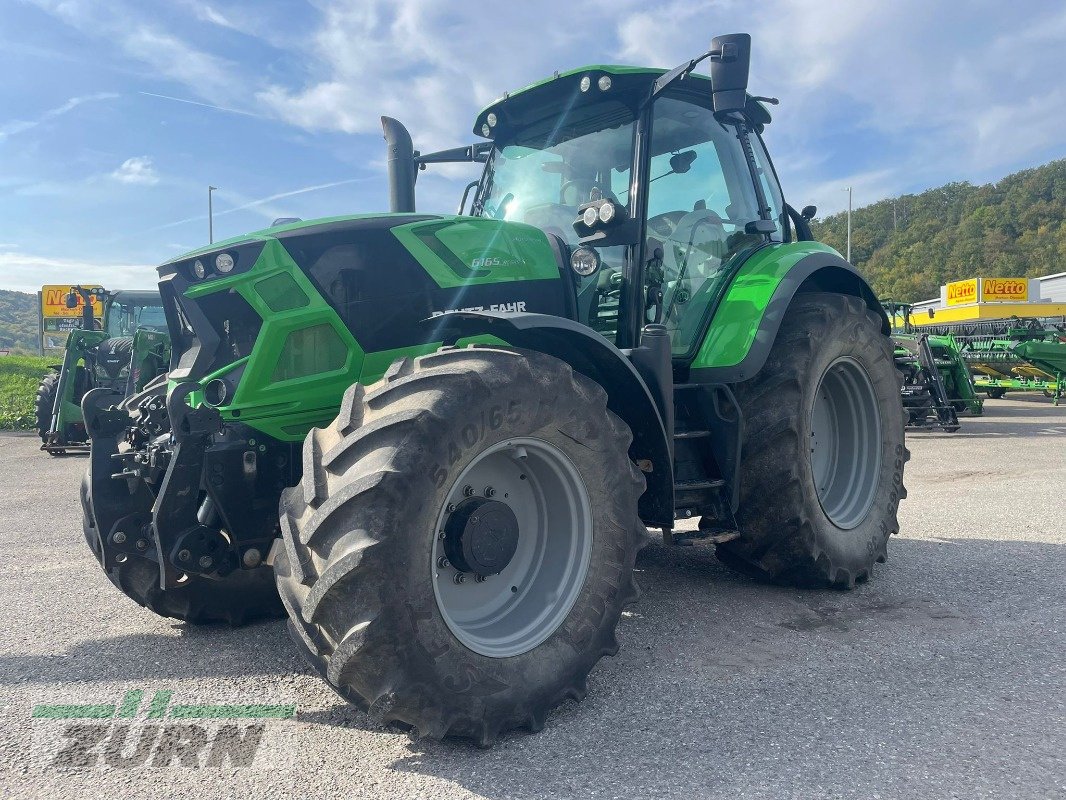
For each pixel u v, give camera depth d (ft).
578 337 8.94
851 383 14.03
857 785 6.78
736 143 14.49
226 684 9.37
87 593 13.47
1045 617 11.21
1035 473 23.75
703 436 11.75
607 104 12.65
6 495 24.85
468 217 10.94
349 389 8.09
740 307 12.32
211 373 9.57
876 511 13.61
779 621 11.30
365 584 7.02
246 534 9.30
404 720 7.32
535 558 8.95
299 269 9.65
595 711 8.45
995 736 7.65
